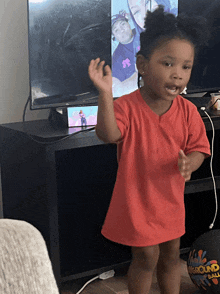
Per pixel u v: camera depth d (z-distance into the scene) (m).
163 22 0.99
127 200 1.04
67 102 1.57
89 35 1.57
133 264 1.12
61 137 1.31
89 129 1.39
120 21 1.65
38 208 1.39
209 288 1.28
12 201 1.58
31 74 1.48
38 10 1.44
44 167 1.30
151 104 1.04
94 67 0.89
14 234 0.34
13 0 1.66
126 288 1.49
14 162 1.51
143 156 1.03
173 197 1.06
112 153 1.79
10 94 1.71
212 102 1.66
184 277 1.53
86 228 1.72
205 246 1.29
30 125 1.54
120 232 1.06
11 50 1.69
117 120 0.98
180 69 0.98
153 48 0.98
